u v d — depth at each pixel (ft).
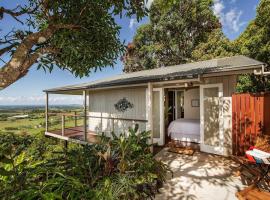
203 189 14.15
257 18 43.39
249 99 20.88
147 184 13.37
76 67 11.36
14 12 9.36
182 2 69.31
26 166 12.00
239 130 21.29
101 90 37.35
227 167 18.33
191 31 73.20
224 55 53.98
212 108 23.12
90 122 39.68
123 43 12.60
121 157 14.24
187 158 21.22
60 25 9.67
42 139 41.37
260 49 41.68
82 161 13.83
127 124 32.24
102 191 10.60
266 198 10.97
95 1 10.64
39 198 9.10
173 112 34.37
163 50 75.61
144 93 29.73
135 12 11.91
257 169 14.38
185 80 20.30
